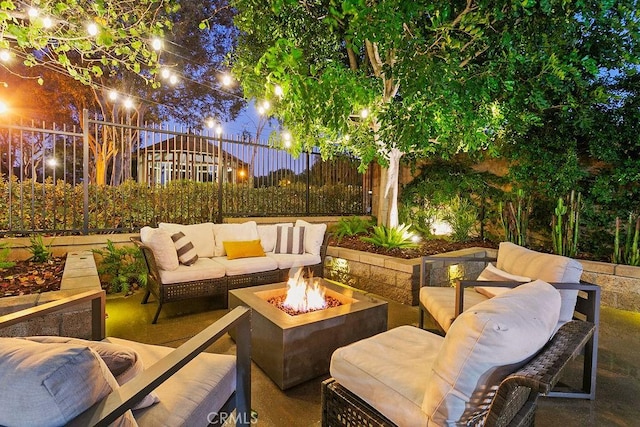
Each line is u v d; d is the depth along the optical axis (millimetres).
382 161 4988
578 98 4848
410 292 4168
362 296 3029
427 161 7043
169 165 5508
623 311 4012
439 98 3578
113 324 3377
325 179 7375
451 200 6527
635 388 2346
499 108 4488
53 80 8883
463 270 4895
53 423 805
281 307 2883
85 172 4695
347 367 1660
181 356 1218
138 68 3613
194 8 9242
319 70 4520
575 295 2389
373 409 1524
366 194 7965
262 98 4613
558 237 4949
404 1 3088
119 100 9305
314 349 2414
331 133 4941
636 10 4016
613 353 2875
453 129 4570
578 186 5141
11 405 789
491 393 1219
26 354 869
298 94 3314
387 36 3234
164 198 5465
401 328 2104
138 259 4352
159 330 3246
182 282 3590
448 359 1254
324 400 1746
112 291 4320
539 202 5609
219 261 4273
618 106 4699
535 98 4305
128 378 1194
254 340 2621
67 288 2730
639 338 3195
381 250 5191
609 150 4750
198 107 11570
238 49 5145
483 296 2904
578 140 5211
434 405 1271
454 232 6301
